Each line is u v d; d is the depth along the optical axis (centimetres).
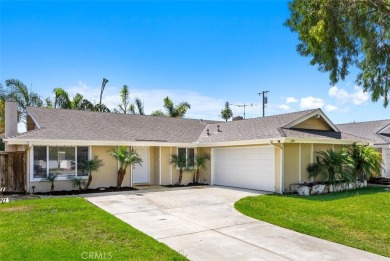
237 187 1620
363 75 1083
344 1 898
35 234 672
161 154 1722
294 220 852
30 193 1335
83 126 1608
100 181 1525
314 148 1527
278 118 1717
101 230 711
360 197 1216
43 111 1653
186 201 1158
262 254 585
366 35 948
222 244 643
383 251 610
